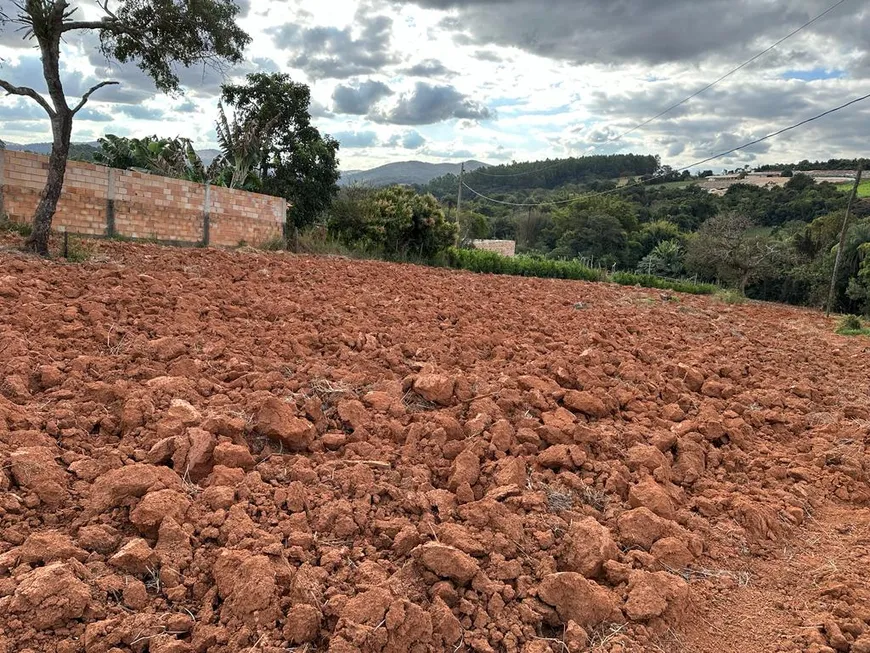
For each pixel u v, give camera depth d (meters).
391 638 2.84
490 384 6.50
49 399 4.75
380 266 19.75
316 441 4.81
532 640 3.13
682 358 9.94
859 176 28.86
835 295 34.53
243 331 7.55
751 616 3.73
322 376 6.10
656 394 7.34
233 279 11.48
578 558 3.77
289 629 2.85
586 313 14.18
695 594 3.81
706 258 41.03
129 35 12.11
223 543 3.41
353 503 4.01
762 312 24.34
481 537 3.81
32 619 2.66
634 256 60.47
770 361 10.91
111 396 4.83
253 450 4.57
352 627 2.84
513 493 4.38
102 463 3.96
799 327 18.98
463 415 5.79
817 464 6.04
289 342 7.28
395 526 3.84
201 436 4.15
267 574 3.04
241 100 25.55
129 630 2.75
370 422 5.23
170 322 7.41
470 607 3.24
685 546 4.18
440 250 27.97
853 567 4.30
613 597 3.49
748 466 5.93
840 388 9.44
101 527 3.38
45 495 3.51
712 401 7.54
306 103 26.06
